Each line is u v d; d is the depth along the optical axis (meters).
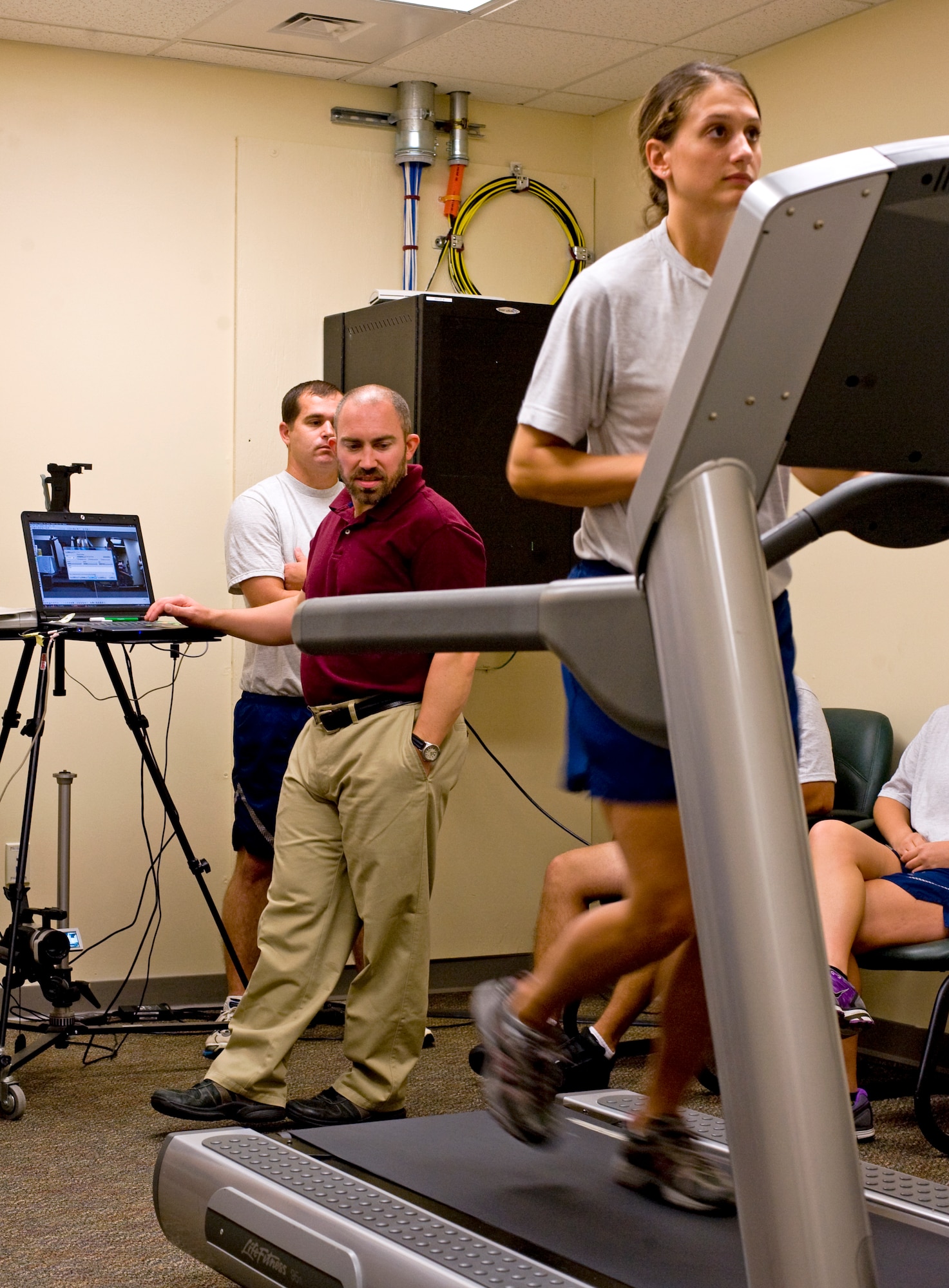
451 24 4.09
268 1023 2.98
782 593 1.77
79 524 3.62
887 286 1.10
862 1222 0.98
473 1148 2.22
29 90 4.23
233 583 3.82
